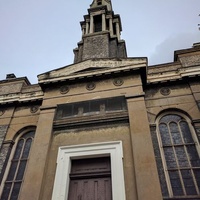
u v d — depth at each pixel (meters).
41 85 11.62
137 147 8.23
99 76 11.05
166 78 11.53
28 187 8.02
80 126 9.79
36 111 12.52
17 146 11.52
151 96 11.33
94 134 9.35
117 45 16.86
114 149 8.62
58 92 11.30
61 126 9.92
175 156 9.30
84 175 8.55
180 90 11.22
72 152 8.95
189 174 8.70
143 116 9.12
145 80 11.23
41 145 9.24
